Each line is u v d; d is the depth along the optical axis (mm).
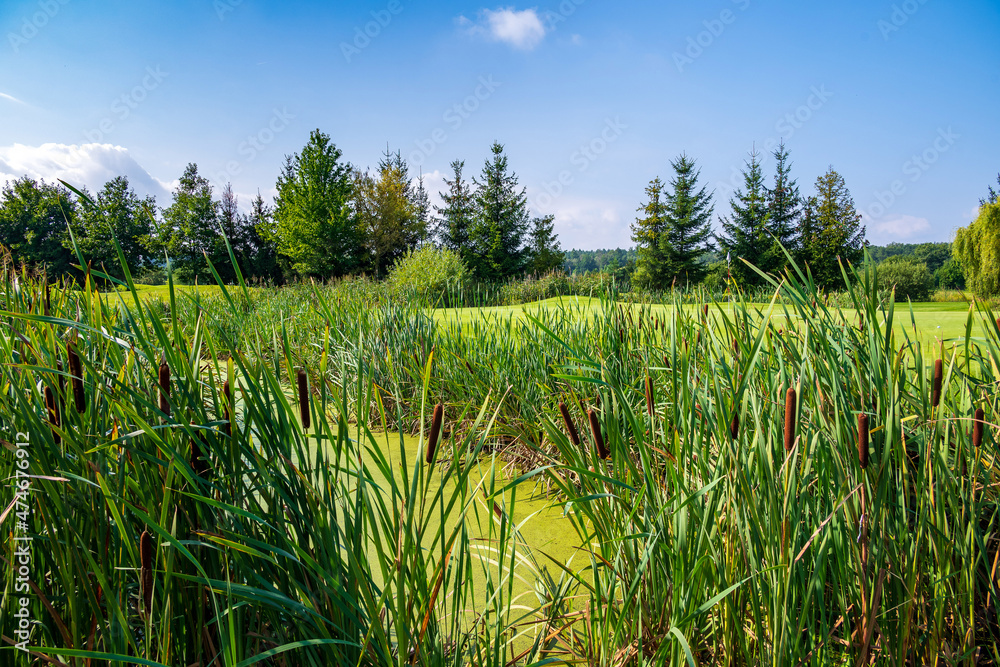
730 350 1979
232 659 984
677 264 35688
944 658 1380
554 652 1695
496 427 3312
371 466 3064
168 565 957
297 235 35938
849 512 1346
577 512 1524
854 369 1714
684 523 1402
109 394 1120
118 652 976
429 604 1199
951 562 1430
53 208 43156
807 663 1300
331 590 1123
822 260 32344
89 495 1139
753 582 1239
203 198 39750
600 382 1473
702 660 1575
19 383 1217
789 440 1121
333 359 4742
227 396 1249
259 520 1038
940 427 1415
